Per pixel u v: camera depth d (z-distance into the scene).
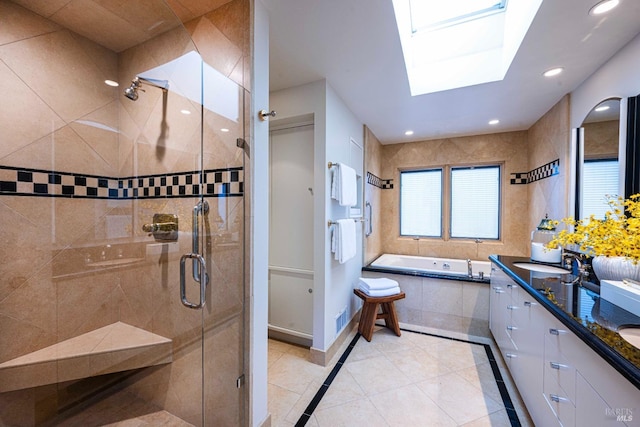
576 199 2.09
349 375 1.95
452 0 1.85
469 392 1.77
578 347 1.00
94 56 1.50
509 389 1.80
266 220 1.44
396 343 2.45
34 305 1.33
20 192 1.29
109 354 1.40
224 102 1.34
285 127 2.36
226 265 1.35
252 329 1.33
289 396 1.73
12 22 1.26
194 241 1.39
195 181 1.40
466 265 3.40
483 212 3.63
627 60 1.59
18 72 1.28
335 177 2.18
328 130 2.12
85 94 1.47
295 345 2.39
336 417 1.55
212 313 1.37
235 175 1.33
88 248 1.49
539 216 2.91
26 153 1.30
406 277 2.90
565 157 2.29
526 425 1.49
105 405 1.51
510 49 1.79
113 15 1.37
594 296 1.29
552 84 2.12
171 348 1.46
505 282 2.03
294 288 2.38
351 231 2.36
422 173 3.94
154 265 1.48
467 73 2.15
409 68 2.07
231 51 1.33
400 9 1.56
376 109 2.67
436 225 3.86
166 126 1.46
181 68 1.41
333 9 1.36
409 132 3.47
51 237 1.38
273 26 1.48
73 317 1.44
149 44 1.48
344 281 2.54
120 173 1.57
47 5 1.31
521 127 3.24
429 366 2.07
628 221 1.27
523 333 1.60
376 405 1.65
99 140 1.52
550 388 1.23
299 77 2.02
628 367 0.70
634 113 1.53
